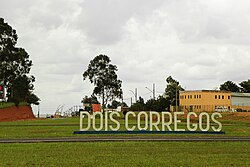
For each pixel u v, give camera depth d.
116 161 16.86
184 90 132.25
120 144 24.12
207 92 114.56
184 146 22.97
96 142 25.70
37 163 16.36
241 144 24.27
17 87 100.75
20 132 37.66
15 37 93.94
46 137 30.89
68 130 40.69
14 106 100.75
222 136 32.12
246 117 73.06
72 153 19.67
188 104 118.56
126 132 35.22
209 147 22.47
